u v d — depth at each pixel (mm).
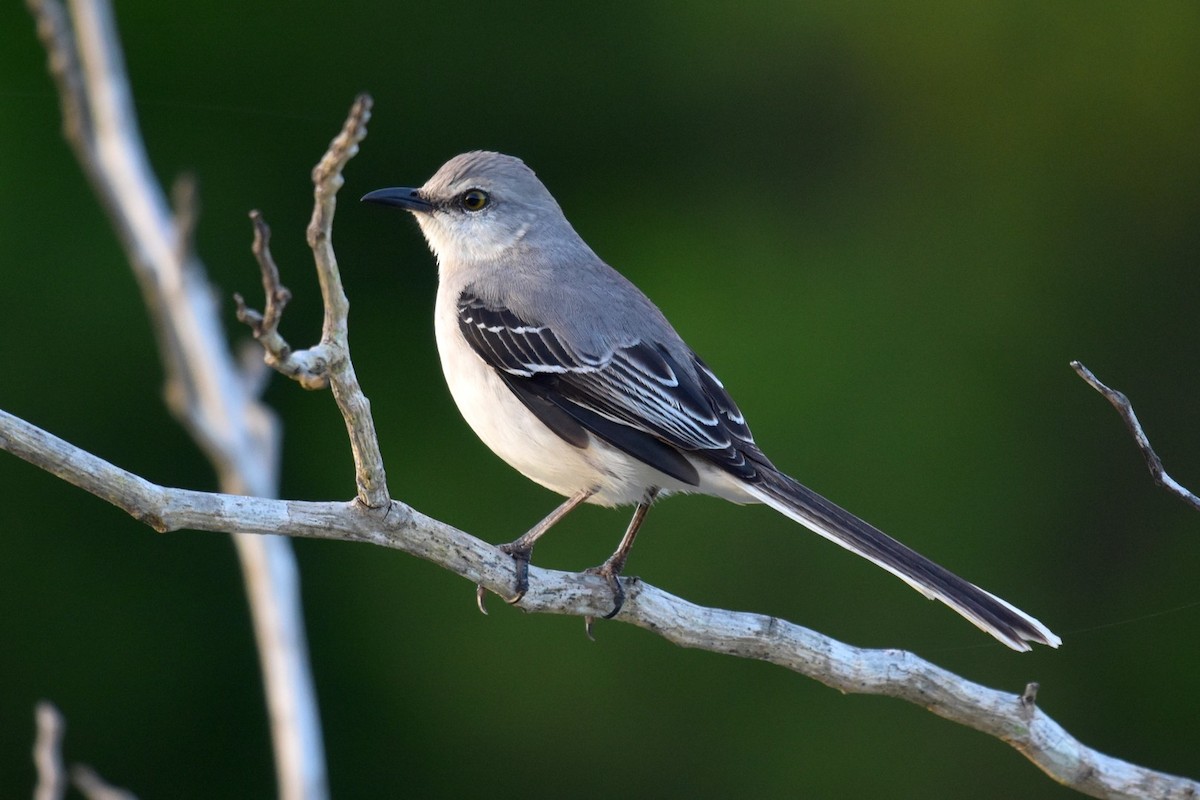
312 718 7680
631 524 8453
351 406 6438
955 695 7656
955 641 13617
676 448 8578
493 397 8906
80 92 7410
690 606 7793
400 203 9625
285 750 7582
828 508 8195
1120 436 14852
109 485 6371
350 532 6918
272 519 6691
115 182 8258
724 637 7695
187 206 8125
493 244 9461
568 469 8727
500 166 9617
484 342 8953
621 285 9297
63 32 7328
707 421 8570
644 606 7730
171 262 8273
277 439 8906
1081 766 7703
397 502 7016
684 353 8992
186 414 8039
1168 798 7703
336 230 14625
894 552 7922
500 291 9109
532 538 8320
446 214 9539
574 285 9133
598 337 8828
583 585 7742
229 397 8320
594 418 8672
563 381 8758
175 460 13812
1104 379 15180
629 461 8625
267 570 7863
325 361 6145
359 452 6691
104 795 7230
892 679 7656
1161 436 15023
